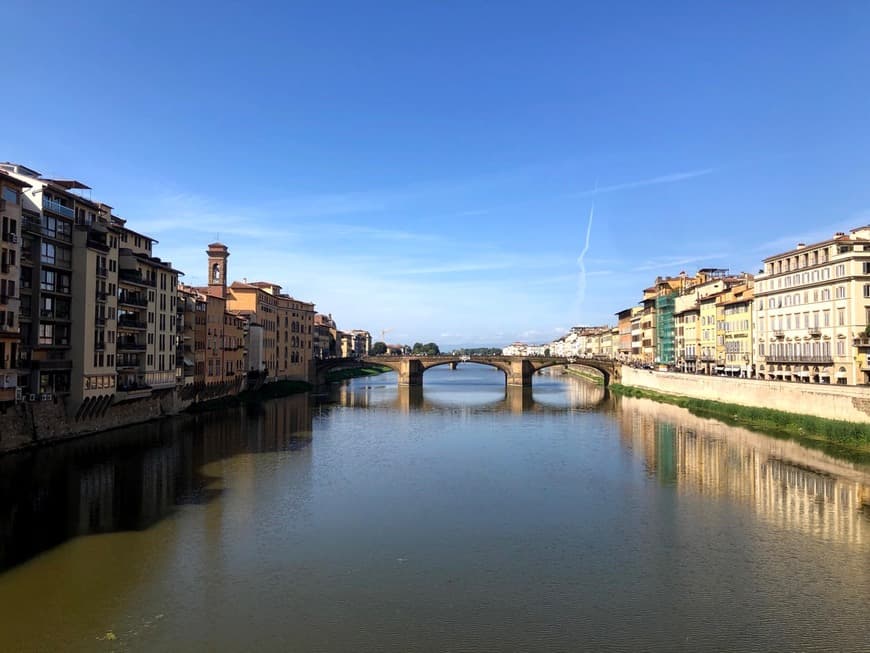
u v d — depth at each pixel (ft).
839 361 269.44
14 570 112.98
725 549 125.08
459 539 131.54
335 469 198.90
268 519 144.56
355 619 95.66
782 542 128.77
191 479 181.47
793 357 301.43
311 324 590.55
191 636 90.33
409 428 295.48
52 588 105.50
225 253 435.53
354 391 533.55
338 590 105.91
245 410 356.18
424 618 96.07
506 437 267.59
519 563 118.21
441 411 369.09
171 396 312.09
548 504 158.20
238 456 217.77
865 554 121.80
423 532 136.05
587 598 103.04
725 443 239.30
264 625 93.66
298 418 328.70
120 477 180.65
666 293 522.88
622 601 101.96
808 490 168.76
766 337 331.57
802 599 102.22
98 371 237.25
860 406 221.25
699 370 432.25
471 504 158.20
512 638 90.17
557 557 121.29
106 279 241.96
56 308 220.02
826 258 280.92
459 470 198.59
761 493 166.50
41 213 208.23
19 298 194.80
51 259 215.31
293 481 181.78
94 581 108.58
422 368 584.81
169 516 145.69
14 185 188.44
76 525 137.90
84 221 234.79
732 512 149.89
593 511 152.05
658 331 537.24
